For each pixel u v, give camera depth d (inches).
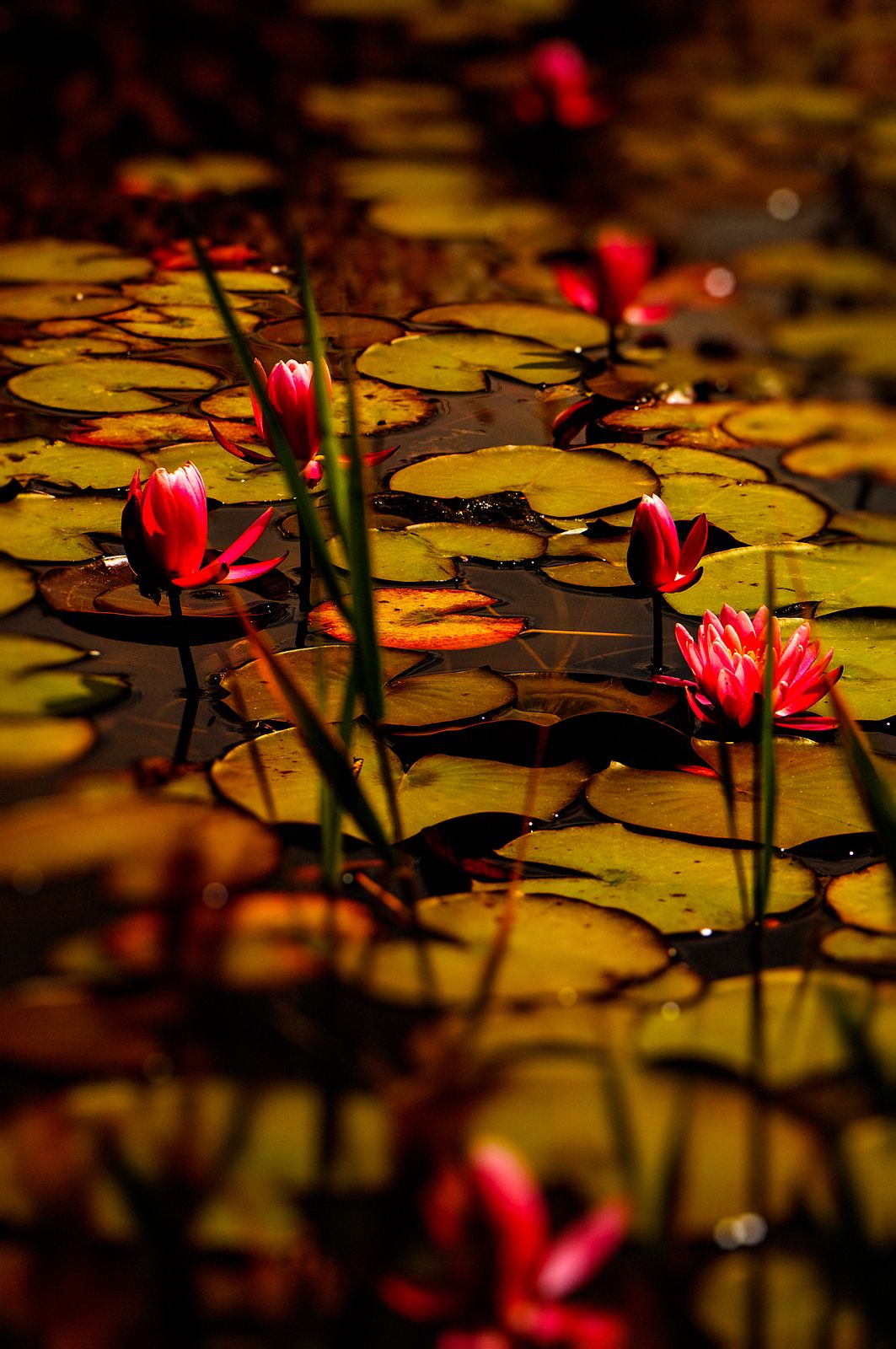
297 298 164.6
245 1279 120.7
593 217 181.8
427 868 135.4
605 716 140.3
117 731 138.5
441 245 173.5
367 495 149.5
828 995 132.3
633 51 292.8
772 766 133.0
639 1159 129.0
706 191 199.8
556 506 149.3
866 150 222.5
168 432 151.8
